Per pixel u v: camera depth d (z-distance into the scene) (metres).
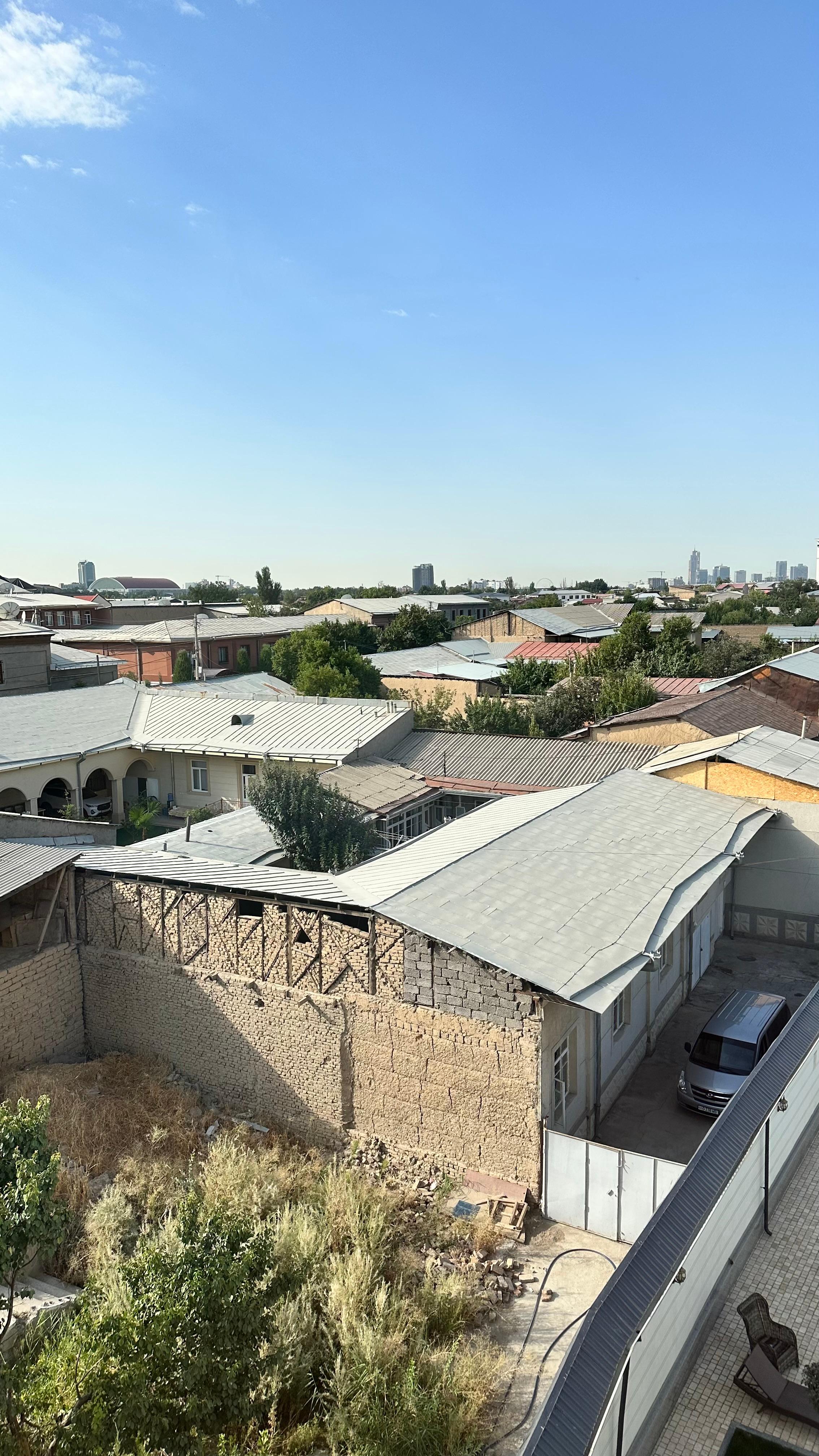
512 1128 13.53
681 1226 7.70
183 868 17.19
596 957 13.62
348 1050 15.03
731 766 23.30
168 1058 17.19
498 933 13.94
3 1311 10.53
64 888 17.84
